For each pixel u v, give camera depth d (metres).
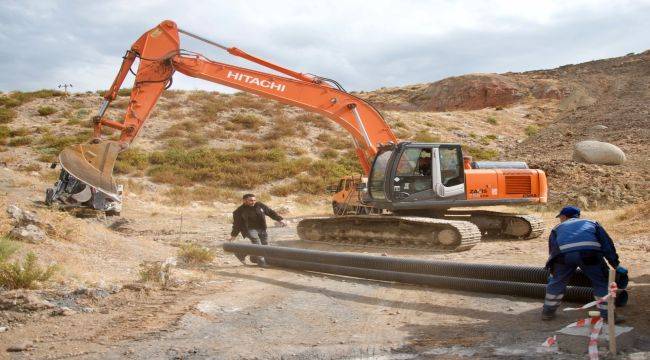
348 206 22.17
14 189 21.95
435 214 15.31
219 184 31.48
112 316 6.87
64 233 10.85
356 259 9.23
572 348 5.00
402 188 14.36
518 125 56.97
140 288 8.13
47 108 43.41
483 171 15.17
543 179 15.62
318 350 5.48
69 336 6.09
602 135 42.81
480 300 7.59
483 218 15.92
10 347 5.72
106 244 11.25
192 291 8.30
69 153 13.69
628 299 6.96
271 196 30.39
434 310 7.16
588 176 28.73
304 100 15.78
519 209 24.45
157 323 6.55
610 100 61.53
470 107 75.19
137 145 37.09
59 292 7.61
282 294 8.22
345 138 42.03
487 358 4.97
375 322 6.63
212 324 6.56
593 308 6.68
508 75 86.69
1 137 36.88
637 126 43.19
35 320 6.66
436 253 12.77
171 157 34.59
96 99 47.09
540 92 73.00
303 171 34.38
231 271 10.32
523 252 12.34
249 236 11.26
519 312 6.83
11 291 7.50
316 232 15.53
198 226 19.02
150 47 14.71
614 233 14.48
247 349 5.58
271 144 39.12
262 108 46.66
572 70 82.88
